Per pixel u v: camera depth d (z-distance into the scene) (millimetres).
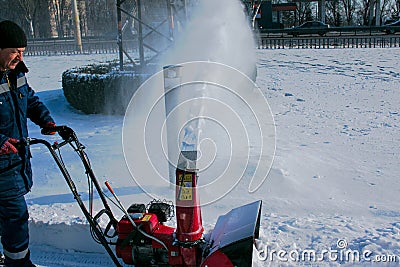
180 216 3283
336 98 12273
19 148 3418
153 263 3574
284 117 9883
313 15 70812
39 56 31797
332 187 5570
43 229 4398
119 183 5891
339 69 17906
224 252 3158
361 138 8062
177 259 3352
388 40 30953
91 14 62938
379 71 16969
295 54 23734
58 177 6270
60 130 3631
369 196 5277
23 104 3523
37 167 6777
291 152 6953
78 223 4305
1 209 3514
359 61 19953
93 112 11156
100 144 7973
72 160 7051
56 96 13961
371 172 6133
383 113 10297
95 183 3674
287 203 5047
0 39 3225
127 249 3570
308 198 5219
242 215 3580
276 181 5629
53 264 4086
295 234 4102
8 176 3428
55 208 5066
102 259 4168
